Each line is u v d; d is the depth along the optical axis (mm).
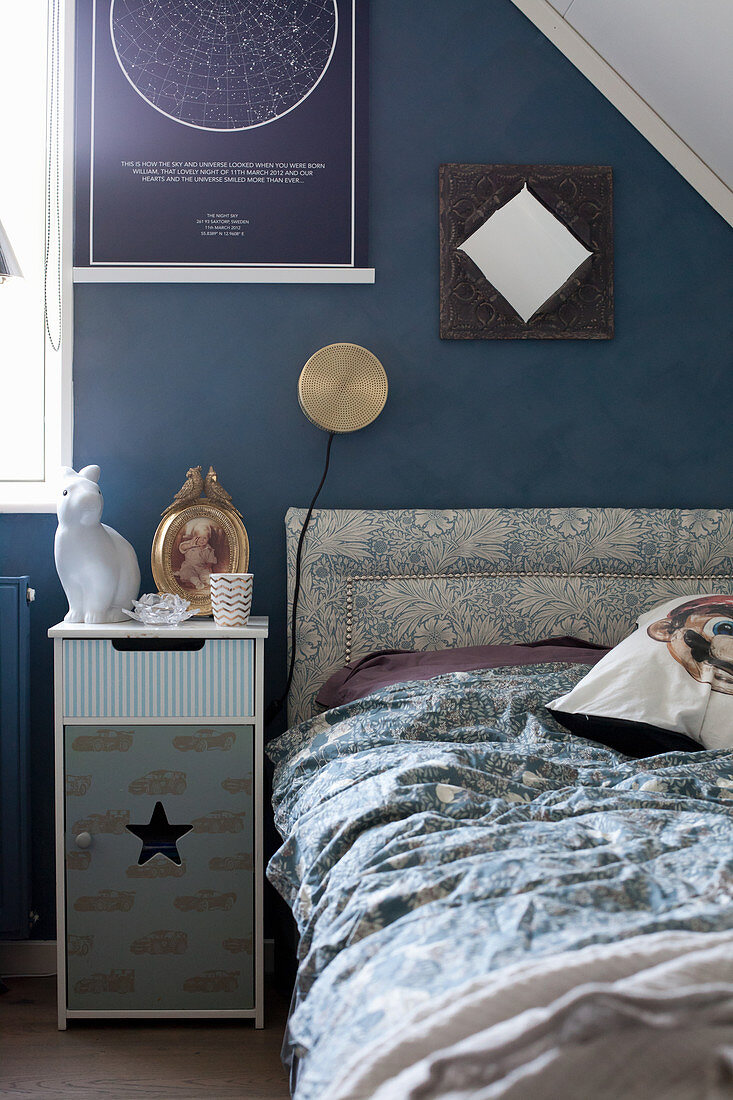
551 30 2320
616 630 2219
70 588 1985
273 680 2291
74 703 1875
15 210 2371
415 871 991
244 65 2293
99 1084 1681
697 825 1085
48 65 2283
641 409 2350
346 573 2207
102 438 2275
